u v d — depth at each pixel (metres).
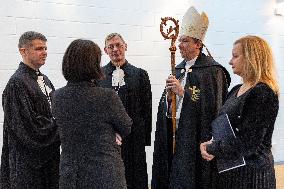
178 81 2.55
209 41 4.04
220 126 1.79
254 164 1.73
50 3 3.34
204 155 1.85
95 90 1.77
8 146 2.36
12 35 3.20
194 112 2.52
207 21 2.61
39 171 2.32
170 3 3.84
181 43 2.60
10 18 3.19
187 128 2.52
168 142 2.67
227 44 4.13
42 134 2.26
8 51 3.19
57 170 2.39
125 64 2.77
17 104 2.24
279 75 4.41
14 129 2.25
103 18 3.56
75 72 1.76
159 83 3.84
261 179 1.72
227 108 1.81
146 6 3.74
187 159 2.52
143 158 2.73
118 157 1.83
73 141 1.77
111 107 1.78
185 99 2.52
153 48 3.79
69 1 3.42
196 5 3.96
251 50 1.75
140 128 2.71
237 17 4.17
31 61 2.35
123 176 1.84
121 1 3.63
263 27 4.32
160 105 2.73
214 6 4.04
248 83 1.78
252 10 4.24
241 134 1.70
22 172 2.29
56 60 3.39
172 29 2.52
